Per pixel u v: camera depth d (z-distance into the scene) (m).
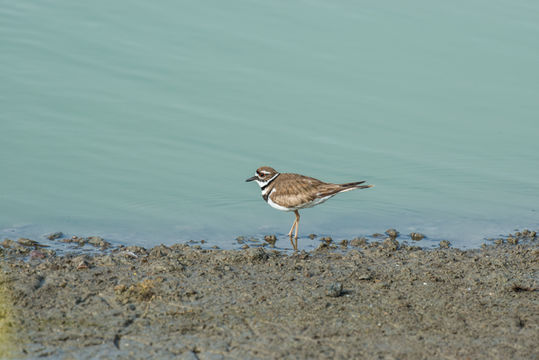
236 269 11.91
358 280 11.59
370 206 15.66
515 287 11.24
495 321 10.02
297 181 14.05
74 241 13.40
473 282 11.53
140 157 16.98
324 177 16.47
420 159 17.47
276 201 14.11
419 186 16.41
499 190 16.27
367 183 16.41
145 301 10.48
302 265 12.26
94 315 9.95
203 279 11.38
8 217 14.34
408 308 10.45
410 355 9.00
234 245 13.61
